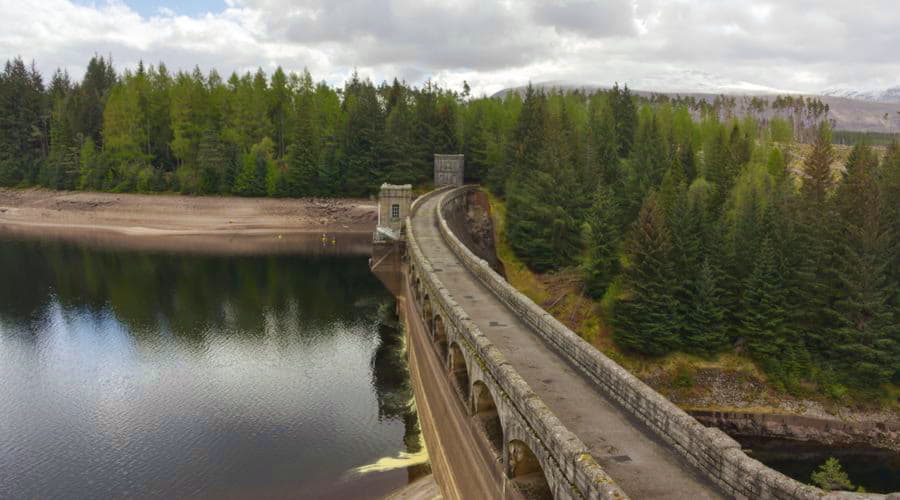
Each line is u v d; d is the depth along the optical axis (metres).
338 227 123.69
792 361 50.09
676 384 51.00
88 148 140.50
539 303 65.62
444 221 66.50
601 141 93.31
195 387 50.41
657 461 17.83
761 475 14.82
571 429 19.88
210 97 142.62
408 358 55.00
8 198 140.62
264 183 128.88
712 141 97.56
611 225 63.78
